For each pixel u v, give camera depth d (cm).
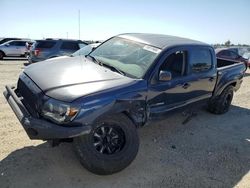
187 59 486
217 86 606
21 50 2156
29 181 339
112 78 385
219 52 1528
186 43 499
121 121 369
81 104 322
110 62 449
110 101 346
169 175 382
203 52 534
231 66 670
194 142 500
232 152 473
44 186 334
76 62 451
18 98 374
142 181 362
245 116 685
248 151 484
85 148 342
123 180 361
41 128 318
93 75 385
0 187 324
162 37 518
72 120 320
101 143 362
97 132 357
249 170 417
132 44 479
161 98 434
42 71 402
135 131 382
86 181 350
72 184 342
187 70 489
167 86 439
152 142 481
